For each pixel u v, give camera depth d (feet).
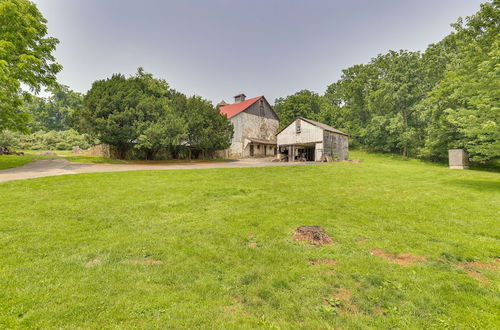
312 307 9.81
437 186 38.27
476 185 39.22
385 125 141.18
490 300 10.13
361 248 15.72
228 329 8.47
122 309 9.39
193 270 12.76
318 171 55.72
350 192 33.35
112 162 72.79
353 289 11.09
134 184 34.94
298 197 30.12
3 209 21.75
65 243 15.67
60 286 10.84
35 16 59.11
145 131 73.10
